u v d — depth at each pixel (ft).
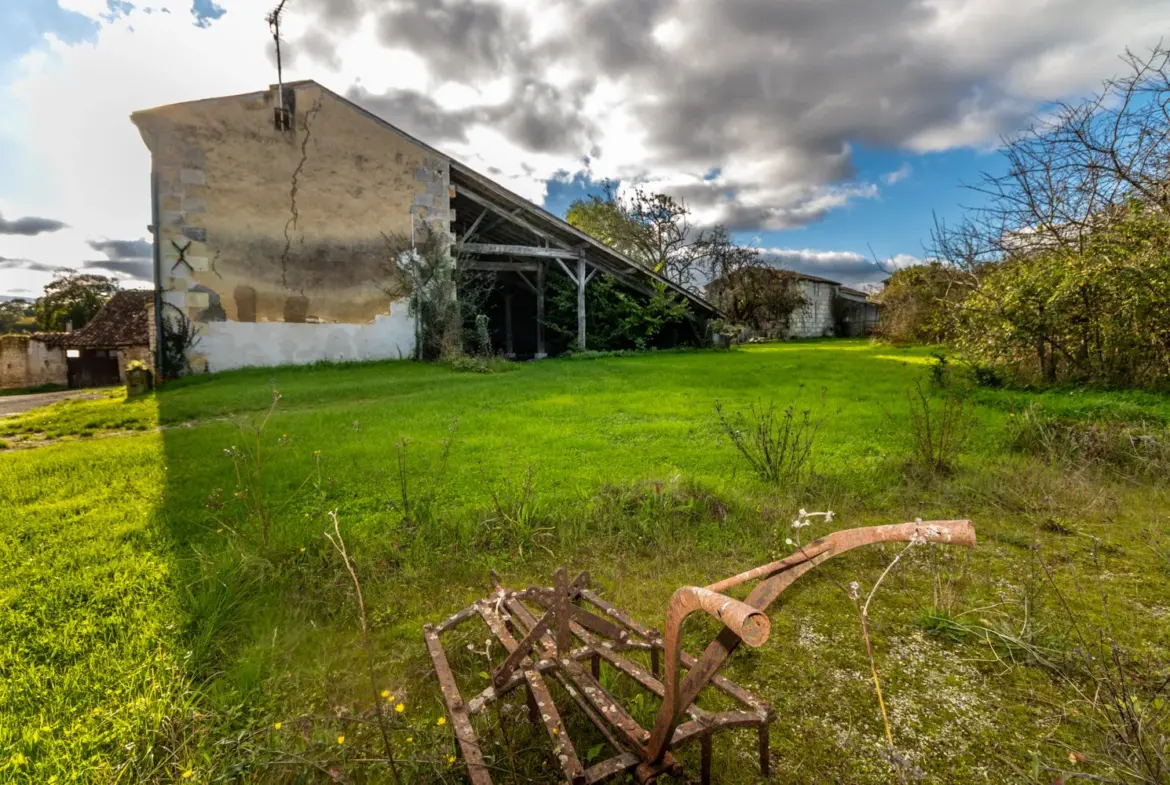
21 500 15.67
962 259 36.70
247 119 47.14
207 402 32.63
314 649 8.98
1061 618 9.86
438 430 23.93
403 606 10.39
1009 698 8.04
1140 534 13.39
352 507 14.92
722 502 14.78
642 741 5.82
